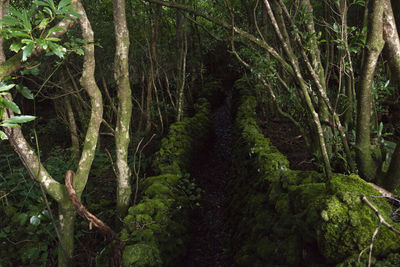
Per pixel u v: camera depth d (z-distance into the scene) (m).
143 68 6.55
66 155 6.03
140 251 2.53
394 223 1.60
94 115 2.64
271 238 2.28
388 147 2.52
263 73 3.25
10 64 2.00
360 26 4.59
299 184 2.45
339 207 1.63
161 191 3.54
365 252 1.51
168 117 7.41
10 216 3.45
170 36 8.09
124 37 3.01
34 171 2.33
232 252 3.11
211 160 5.92
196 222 3.85
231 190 4.31
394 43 2.09
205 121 6.89
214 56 11.13
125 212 3.31
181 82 6.73
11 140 2.19
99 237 3.36
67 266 2.60
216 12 6.00
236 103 7.91
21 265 3.04
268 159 3.32
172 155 4.73
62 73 5.07
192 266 3.13
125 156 3.27
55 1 3.75
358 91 2.22
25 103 7.23
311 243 1.83
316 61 2.92
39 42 1.55
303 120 3.47
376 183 2.33
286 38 2.90
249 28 6.05
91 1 5.32
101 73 5.55
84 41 2.46
